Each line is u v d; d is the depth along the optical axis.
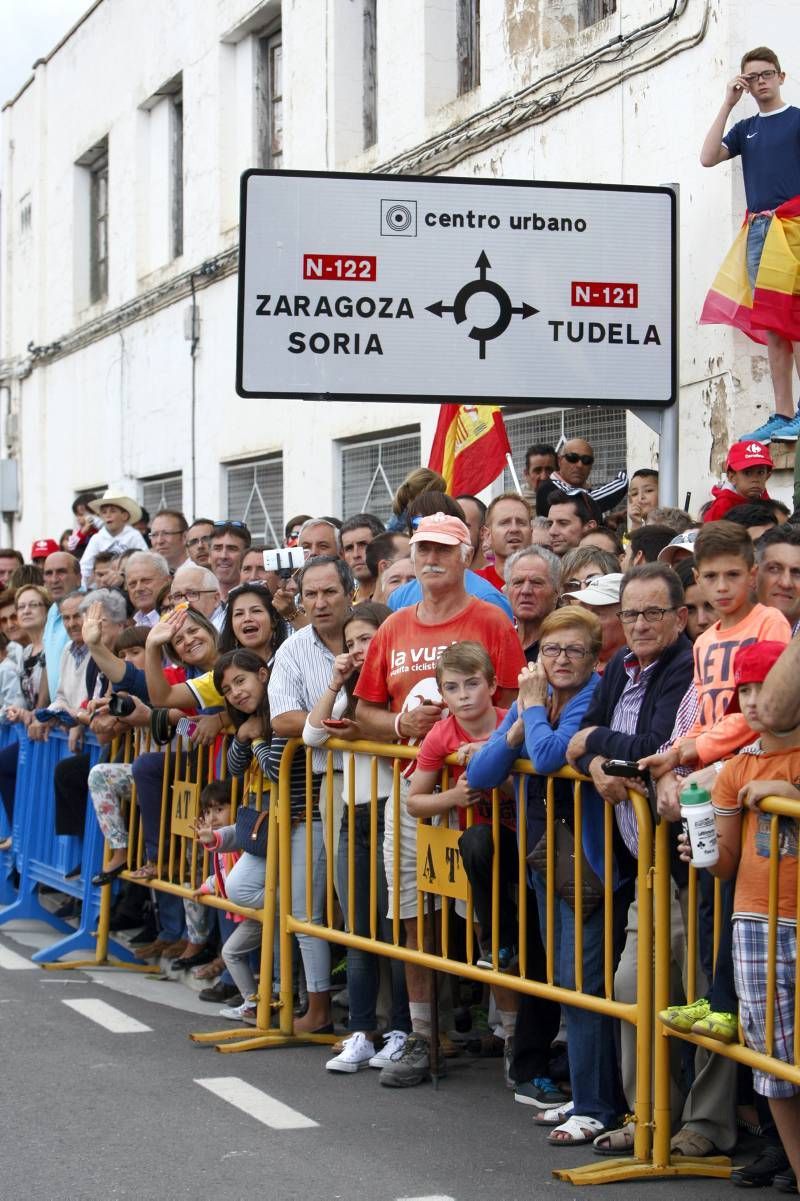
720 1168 4.57
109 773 7.65
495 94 11.16
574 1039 4.92
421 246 7.62
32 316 22.30
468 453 9.13
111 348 19.22
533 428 10.83
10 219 23.38
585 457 8.87
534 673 5.04
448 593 5.85
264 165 15.62
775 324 8.01
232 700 6.54
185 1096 5.39
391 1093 5.45
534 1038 5.30
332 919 6.09
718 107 8.70
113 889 7.88
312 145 14.14
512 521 7.31
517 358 7.69
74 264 20.62
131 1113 5.17
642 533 6.30
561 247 7.71
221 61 16.00
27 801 8.86
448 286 7.64
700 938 4.65
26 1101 5.30
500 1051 5.99
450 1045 5.90
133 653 7.79
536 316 7.70
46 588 10.19
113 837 7.66
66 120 20.88
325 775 6.04
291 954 6.27
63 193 21.00
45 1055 5.93
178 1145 4.83
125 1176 4.54
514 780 5.12
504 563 7.33
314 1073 5.73
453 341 7.65
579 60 10.06
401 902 5.65
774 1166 4.45
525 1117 5.15
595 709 4.93
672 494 7.84
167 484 17.94
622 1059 4.86
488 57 11.26
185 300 16.86
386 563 7.20
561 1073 5.43
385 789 5.87
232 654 6.53
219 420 16.12
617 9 9.79
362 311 7.59
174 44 17.14
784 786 4.11
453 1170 4.60
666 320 7.80
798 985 4.03
